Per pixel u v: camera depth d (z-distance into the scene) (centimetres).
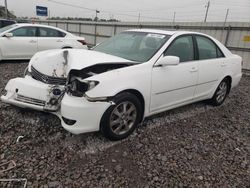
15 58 843
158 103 365
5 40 808
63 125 300
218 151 326
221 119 440
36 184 238
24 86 339
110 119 308
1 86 524
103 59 324
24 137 319
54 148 300
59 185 239
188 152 316
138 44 394
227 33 1038
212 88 467
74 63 311
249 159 312
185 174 271
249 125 424
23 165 264
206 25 1115
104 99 293
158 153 307
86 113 288
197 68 413
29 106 333
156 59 352
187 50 405
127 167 274
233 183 263
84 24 1953
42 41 888
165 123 399
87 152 297
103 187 241
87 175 256
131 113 334
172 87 375
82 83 290
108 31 1691
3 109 396
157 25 1343
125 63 331
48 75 340
